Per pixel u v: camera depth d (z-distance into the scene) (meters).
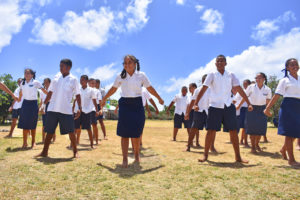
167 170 3.32
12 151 4.56
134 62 3.79
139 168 3.45
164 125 17.98
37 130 10.48
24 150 4.72
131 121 3.71
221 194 2.39
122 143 3.74
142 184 2.68
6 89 5.02
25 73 5.14
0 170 3.08
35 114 5.17
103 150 5.15
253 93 5.14
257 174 3.10
